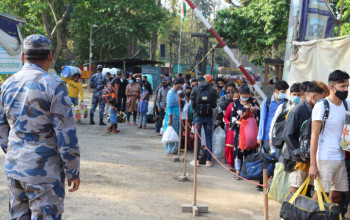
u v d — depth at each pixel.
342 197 4.72
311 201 3.67
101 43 40.44
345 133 4.05
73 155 2.87
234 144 7.20
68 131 2.83
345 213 4.89
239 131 7.11
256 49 27.42
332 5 22.73
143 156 8.55
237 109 7.16
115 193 5.68
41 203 2.81
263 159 6.26
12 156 2.82
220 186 6.50
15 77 2.89
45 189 2.81
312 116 4.11
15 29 13.56
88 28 35.53
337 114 4.13
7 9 25.61
